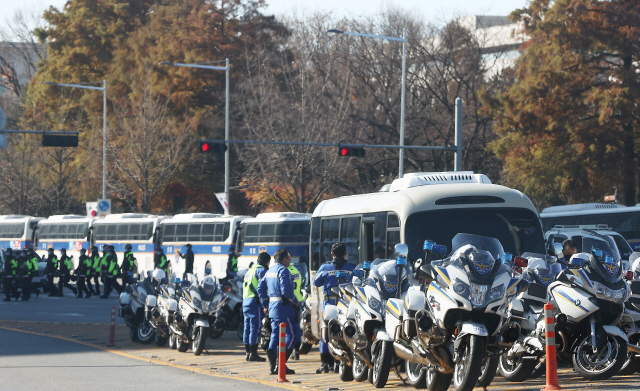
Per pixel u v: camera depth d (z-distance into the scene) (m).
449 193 24.20
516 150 68.31
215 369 23.47
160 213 100.06
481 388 17.12
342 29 85.00
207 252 73.75
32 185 100.88
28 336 34.31
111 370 23.20
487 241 16.19
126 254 59.53
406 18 85.19
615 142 64.56
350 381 20.19
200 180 97.25
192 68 95.00
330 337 19.62
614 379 17.72
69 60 112.38
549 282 18.45
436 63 84.00
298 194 78.62
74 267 87.25
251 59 89.62
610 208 57.41
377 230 25.50
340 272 19.75
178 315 27.97
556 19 65.31
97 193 99.69
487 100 68.00
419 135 83.81
